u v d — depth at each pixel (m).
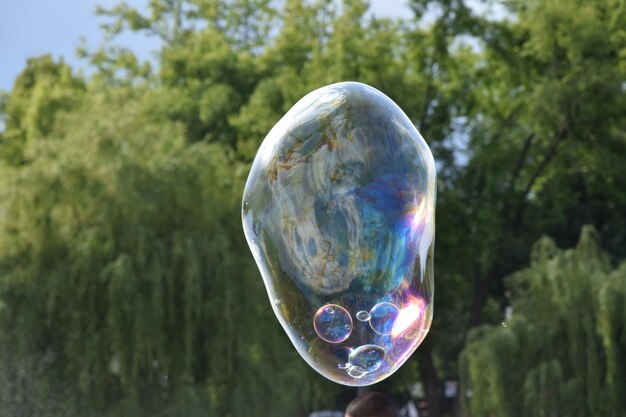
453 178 26.31
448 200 25.02
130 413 16.84
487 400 18.59
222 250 17.92
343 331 4.03
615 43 24.66
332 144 4.09
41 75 34.50
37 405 16.95
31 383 16.98
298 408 18.80
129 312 17.06
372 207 4.04
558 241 27.72
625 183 26.77
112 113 19.27
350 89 4.23
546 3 24.02
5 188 18.03
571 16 23.77
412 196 4.09
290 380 18.31
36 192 17.81
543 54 24.48
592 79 22.70
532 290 19.27
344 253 4.04
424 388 26.30
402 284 4.05
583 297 18.59
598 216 27.62
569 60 24.56
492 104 27.09
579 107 23.30
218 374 17.80
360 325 4.03
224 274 17.89
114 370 17.47
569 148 25.52
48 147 18.78
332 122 4.12
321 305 4.05
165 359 17.42
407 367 25.64
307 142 4.12
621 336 18.22
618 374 18.12
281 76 25.23
